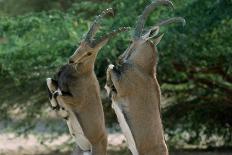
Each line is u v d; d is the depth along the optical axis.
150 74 10.10
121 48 16.20
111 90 10.06
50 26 17.48
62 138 21.83
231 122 19.20
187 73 18.50
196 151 18.81
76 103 10.75
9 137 22.53
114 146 19.84
